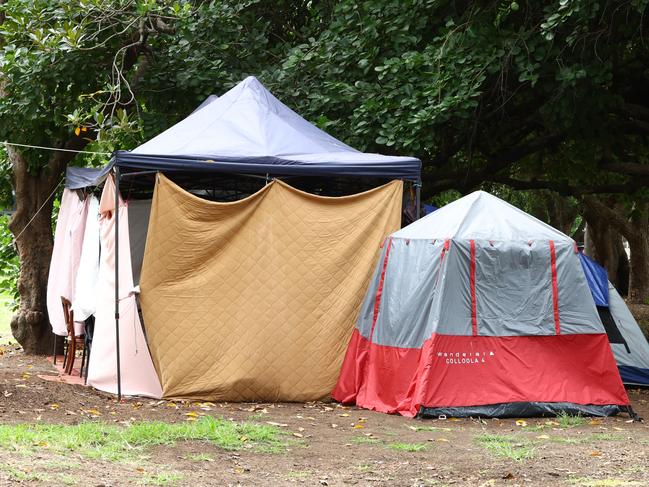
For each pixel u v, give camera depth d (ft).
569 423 32.89
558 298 35.37
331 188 47.19
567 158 65.21
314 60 50.42
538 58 45.19
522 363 34.76
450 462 25.75
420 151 47.62
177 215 37.65
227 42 52.70
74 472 21.65
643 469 24.47
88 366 40.83
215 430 28.32
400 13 48.32
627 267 110.93
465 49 46.29
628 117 54.54
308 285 38.55
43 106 51.88
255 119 41.06
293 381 38.09
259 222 38.40
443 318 34.53
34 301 55.93
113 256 38.40
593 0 42.01
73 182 48.93
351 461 25.72
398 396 35.47
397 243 37.55
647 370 43.29
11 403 31.68
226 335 37.73
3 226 64.54
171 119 56.59
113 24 49.42
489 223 36.17
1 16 57.06
